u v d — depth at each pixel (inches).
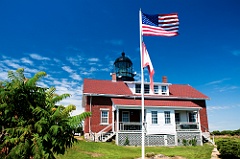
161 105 1033.5
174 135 1002.7
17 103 257.4
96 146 725.9
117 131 950.4
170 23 461.1
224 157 633.0
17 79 273.1
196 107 1066.1
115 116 1079.0
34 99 267.3
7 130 239.9
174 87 1333.7
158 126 1000.9
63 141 261.6
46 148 248.7
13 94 252.1
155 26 458.0
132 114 1089.4
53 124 258.1
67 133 269.9
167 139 988.6
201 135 1025.5
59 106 278.1
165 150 790.5
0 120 251.9
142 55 444.8
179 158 609.9
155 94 1195.3
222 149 629.9
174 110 1050.7
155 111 1019.9
